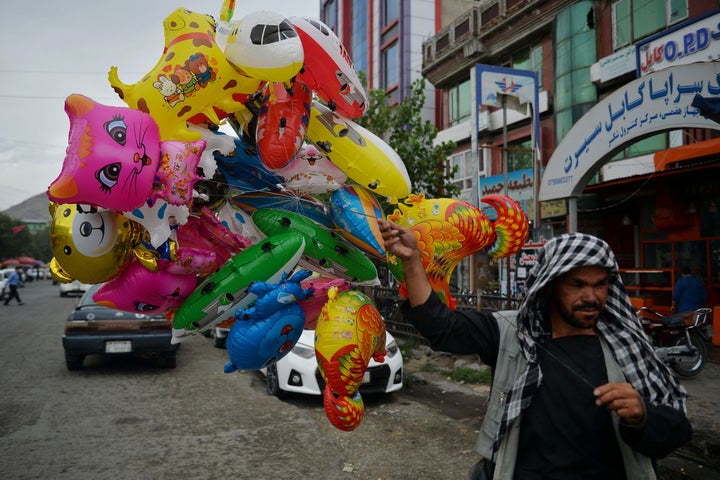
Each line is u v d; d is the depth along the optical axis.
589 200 10.83
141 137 1.74
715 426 4.69
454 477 4.03
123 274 2.03
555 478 1.58
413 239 1.83
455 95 16.80
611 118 7.40
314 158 2.22
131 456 4.43
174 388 6.87
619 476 1.57
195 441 4.81
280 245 2.04
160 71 1.89
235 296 1.99
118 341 7.56
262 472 4.11
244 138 2.22
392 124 8.67
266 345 1.98
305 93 2.08
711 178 8.53
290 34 1.80
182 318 2.03
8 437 4.89
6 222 49.50
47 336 11.37
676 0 9.91
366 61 21.67
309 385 5.97
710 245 8.65
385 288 10.16
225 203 2.22
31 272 51.78
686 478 3.93
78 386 6.93
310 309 2.23
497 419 1.71
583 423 1.57
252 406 6.00
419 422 5.43
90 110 1.69
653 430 1.41
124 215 1.92
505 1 14.04
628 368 1.62
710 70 6.14
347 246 2.30
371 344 2.09
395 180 2.19
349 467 4.22
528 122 13.49
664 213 9.12
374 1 21.09
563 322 1.74
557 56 12.33
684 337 6.67
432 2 19.17
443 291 2.30
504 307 7.52
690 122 6.35
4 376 7.50
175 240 1.93
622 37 11.05
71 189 1.64
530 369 1.67
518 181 12.22
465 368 7.50
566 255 1.62
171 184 1.80
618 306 1.72
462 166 15.92
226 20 2.11
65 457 4.40
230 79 1.95
